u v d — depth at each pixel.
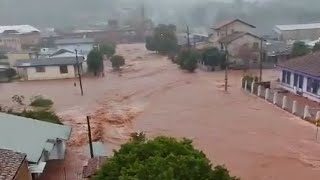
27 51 79.19
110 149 30.12
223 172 13.68
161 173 12.36
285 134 32.59
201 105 42.75
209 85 52.91
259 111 39.44
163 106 43.09
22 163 18.59
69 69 62.88
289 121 35.88
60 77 62.91
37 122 26.84
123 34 122.00
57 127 26.94
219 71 63.81
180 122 37.06
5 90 55.53
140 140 16.59
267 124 35.25
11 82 61.62
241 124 35.59
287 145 30.19
